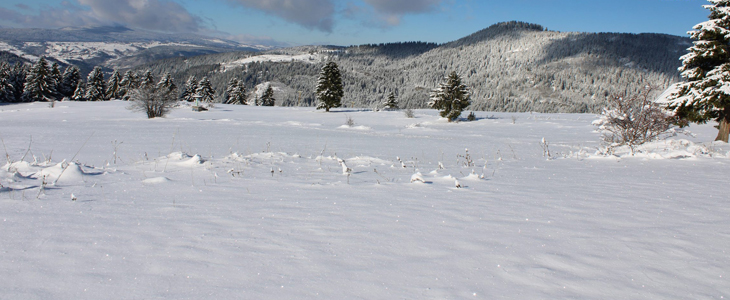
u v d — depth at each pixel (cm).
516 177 655
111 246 255
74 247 250
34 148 1230
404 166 812
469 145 1767
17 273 208
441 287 205
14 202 369
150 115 3631
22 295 184
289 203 407
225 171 649
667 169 783
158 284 200
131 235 279
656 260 254
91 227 296
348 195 459
